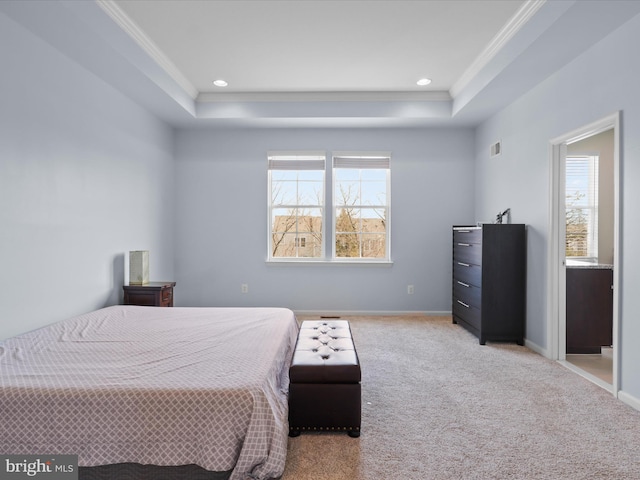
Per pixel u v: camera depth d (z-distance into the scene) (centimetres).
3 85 237
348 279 507
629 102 240
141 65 320
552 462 180
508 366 315
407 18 285
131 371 177
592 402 246
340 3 265
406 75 396
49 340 228
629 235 241
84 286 317
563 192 332
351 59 356
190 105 436
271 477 156
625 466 178
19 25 247
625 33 243
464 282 426
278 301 511
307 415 203
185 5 267
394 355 342
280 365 213
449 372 300
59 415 153
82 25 249
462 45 329
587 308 347
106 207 348
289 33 307
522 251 377
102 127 341
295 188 517
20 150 250
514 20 283
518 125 387
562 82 312
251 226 509
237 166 507
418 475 171
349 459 183
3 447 152
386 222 514
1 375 171
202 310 319
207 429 153
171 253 500
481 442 198
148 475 155
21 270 251
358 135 504
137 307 327
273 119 459
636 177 235
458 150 503
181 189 507
